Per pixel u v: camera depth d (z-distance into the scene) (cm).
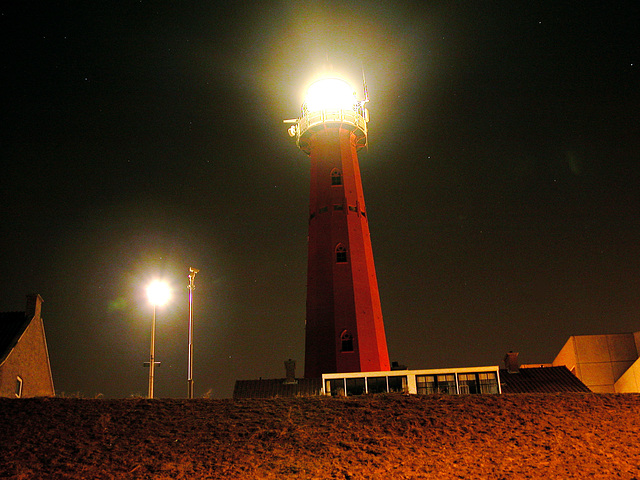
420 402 2811
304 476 2053
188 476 2027
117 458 2131
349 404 2753
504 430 2500
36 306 4056
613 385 5953
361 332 4625
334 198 5116
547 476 2092
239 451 2234
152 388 3294
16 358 3728
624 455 2281
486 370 4022
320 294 4794
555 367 4725
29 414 2464
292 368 4450
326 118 5334
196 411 2612
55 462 2069
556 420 2619
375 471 2105
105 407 2605
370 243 5166
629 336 6059
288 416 2580
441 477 2070
